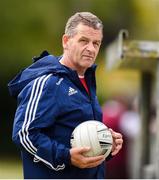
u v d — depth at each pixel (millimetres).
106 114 29031
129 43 19203
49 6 50375
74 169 12586
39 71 12680
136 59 20156
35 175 12555
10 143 51188
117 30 56031
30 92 12367
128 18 56438
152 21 54188
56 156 12148
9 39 49500
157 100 19750
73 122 12508
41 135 12195
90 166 12367
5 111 51125
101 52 55188
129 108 30219
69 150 12172
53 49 50469
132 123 28719
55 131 12422
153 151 23984
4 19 49562
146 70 23531
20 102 12586
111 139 12625
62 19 50688
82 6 51969
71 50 12586
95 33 12500
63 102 12398
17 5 49781
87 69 12992
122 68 23031
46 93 12273
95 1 53594
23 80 12820
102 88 53906
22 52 49656
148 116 24172
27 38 49875
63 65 12719
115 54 21141
